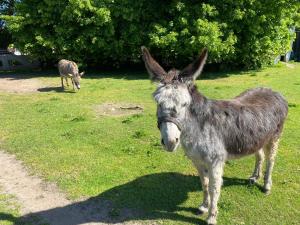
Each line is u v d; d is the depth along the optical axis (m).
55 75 8.74
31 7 8.94
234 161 3.34
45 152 3.66
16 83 7.68
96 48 8.90
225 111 2.31
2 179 3.14
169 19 8.73
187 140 2.21
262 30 8.48
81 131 4.28
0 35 11.75
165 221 2.47
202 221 2.46
